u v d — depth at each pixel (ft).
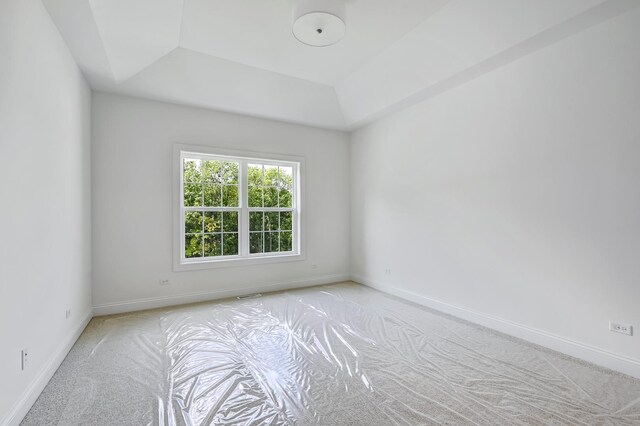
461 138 10.92
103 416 5.64
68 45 8.17
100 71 9.70
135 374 7.09
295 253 15.62
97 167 11.12
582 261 7.83
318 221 16.14
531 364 7.59
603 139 7.43
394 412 5.78
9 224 5.17
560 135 8.22
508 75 9.41
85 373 7.12
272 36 9.71
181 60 10.73
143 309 11.79
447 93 11.42
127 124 11.68
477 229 10.41
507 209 9.50
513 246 9.35
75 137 9.04
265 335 9.37
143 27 8.17
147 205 11.98
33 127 6.12
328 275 16.43
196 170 13.46
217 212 13.87
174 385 6.64
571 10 7.05
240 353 8.18
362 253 16.16
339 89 13.61
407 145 13.26
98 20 7.18
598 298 7.55
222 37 9.75
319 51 10.64
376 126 14.99
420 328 9.97
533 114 8.80
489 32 8.41
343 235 16.89
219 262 13.43
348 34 9.59
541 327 8.68
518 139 9.19
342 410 5.84
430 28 9.12
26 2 5.83
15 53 5.40
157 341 8.89
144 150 11.96
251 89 12.51
